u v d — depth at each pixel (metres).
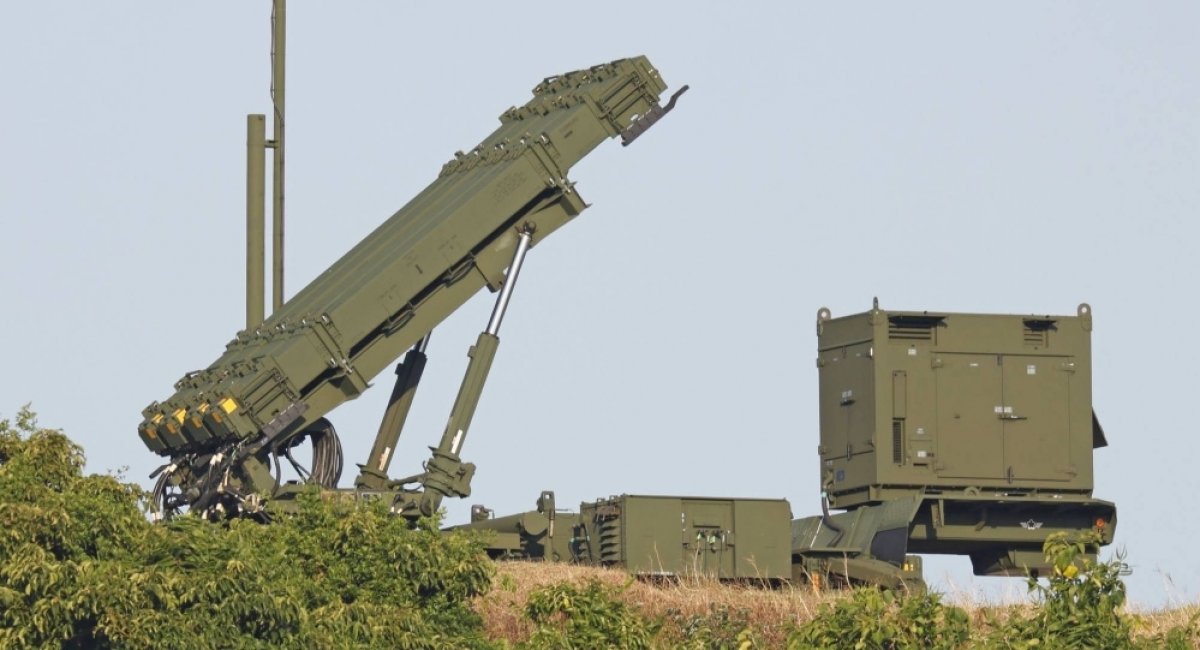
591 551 121.50
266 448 120.75
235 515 121.06
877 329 126.62
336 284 125.69
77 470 87.88
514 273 124.12
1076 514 127.06
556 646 88.62
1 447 87.75
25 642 78.81
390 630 88.69
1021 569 126.50
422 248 121.94
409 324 123.00
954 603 101.50
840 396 128.62
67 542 82.25
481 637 93.56
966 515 126.19
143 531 84.69
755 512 120.25
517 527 123.56
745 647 92.38
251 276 132.88
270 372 118.88
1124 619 81.56
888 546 122.12
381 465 125.31
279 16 133.50
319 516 94.88
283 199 133.00
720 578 119.00
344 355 120.38
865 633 81.81
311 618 86.94
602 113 125.06
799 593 111.88
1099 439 130.25
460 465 123.56
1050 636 79.88
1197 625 93.00
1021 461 127.19
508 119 134.62
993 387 127.62
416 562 93.25
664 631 100.94
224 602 81.75
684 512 119.50
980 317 128.00
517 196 123.56
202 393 120.12
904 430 126.12
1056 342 128.75
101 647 80.62
